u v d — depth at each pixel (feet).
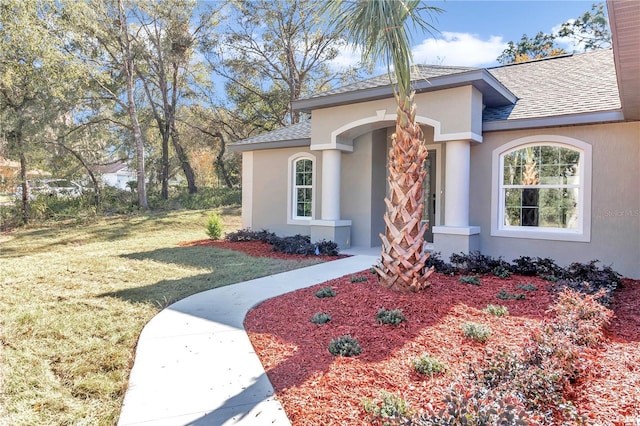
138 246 42.16
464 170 29.43
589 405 9.94
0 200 61.62
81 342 15.23
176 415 10.27
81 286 24.03
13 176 59.88
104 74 68.08
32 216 62.39
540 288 21.90
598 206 26.86
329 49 88.07
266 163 46.83
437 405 10.07
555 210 28.89
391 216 20.17
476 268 25.76
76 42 61.31
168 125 85.92
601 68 34.24
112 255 35.96
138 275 27.32
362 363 12.92
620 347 13.89
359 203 39.91
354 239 40.27
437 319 16.70
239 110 96.48
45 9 51.96
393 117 32.63
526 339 13.66
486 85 28.45
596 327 14.11
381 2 17.24
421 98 30.30
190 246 42.01
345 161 40.60
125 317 18.21
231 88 92.89
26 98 56.75
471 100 28.27
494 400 8.93
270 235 44.06
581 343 13.50
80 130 70.49
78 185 72.64
